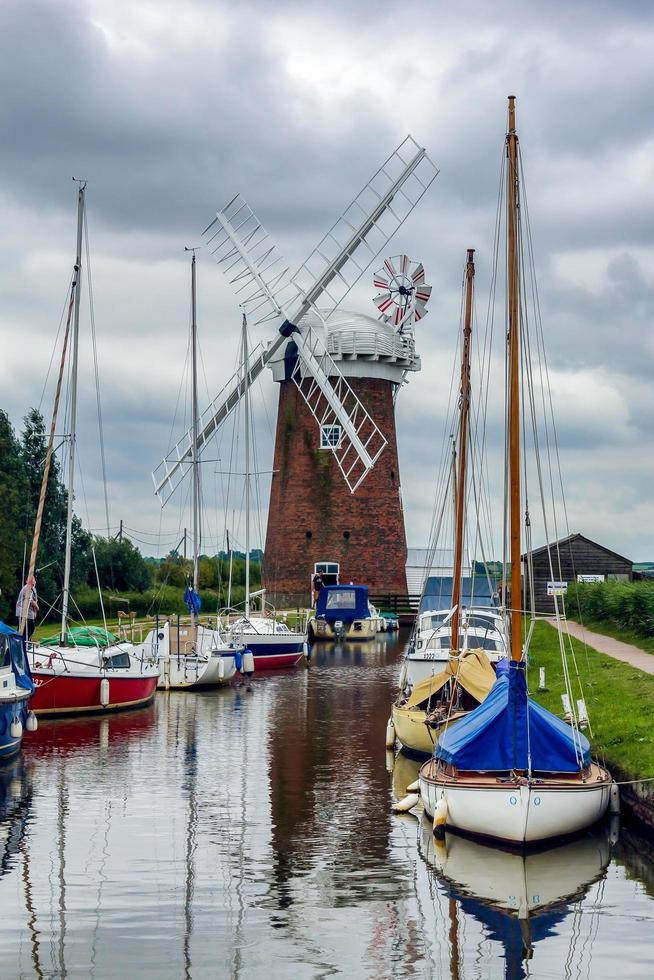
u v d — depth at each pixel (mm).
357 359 105750
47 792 30234
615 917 20469
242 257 104750
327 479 105688
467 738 25719
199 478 60281
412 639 48094
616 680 37594
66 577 46719
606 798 25172
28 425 86875
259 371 106625
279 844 25125
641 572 80750
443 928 20047
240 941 19516
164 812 28078
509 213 27391
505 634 34281
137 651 52688
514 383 26406
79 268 48500
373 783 31359
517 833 23953
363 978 18031
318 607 90500
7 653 35938
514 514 25812
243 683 57281
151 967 18469
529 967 18422
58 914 20828
